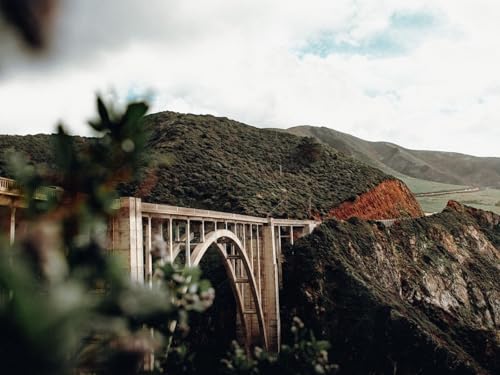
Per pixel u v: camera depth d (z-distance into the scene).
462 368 33.88
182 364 5.65
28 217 1.89
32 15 1.17
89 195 1.94
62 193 1.93
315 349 5.50
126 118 1.95
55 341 1.32
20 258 1.47
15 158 1.95
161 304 1.95
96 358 1.74
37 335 1.29
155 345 1.90
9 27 1.17
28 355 1.28
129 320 1.87
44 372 1.29
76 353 1.74
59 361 1.32
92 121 1.95
